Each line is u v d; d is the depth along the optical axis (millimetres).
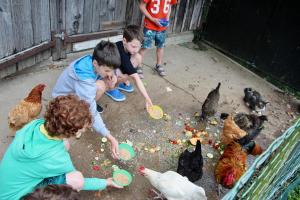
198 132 4461
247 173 2439
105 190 3459
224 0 6293
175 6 6145
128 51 4094
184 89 5316
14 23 4371
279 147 2873
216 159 4121
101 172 3666
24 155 2545
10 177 2635
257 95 5121
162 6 4918
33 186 2682
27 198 2088
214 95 4410
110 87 4152
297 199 4070
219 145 4281
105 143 3994
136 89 5020
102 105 4551
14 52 4566
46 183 2785
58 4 4801
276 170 2771
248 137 3953
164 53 6227
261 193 2672
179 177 3189
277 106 5473
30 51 4734
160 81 5379
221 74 6000
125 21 5832
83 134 4031
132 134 4230
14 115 3404
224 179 3402
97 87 3842
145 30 5066
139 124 4406
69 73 3578
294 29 5527
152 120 4516
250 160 4145
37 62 5035
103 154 3867
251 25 6062
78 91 3492
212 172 3951
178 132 4414
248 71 6293
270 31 5836
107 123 4305
